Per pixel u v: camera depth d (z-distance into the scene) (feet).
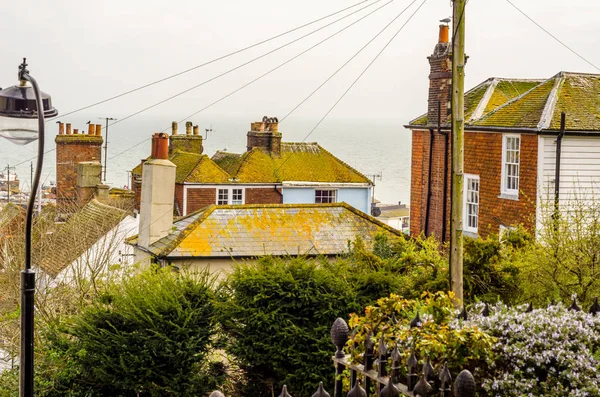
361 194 148.87
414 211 111.55
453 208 52.85
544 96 96.53
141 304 67.21
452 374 27.35
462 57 52.29
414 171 111.86
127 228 116.26
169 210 93.56
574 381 26.40
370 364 24.85
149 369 65.16
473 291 63.16
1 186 204.54
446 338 27.43
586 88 97.35
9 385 69.87
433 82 106.63
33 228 105.70
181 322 66.69
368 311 31.42
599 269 57.52
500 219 95.81
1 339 78.23
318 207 98.58
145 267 84.12
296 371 63.98
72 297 83.46
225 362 72.43
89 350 66.59
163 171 92.84
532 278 60.80
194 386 65.41
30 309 30.81
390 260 75.31
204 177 139.74
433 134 106.52
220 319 66.80
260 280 64.75
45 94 32.83
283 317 64.69
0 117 32.22
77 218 107.96
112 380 65.51
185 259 87.20
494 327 28.68
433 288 64.34
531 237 71.51
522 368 27.61
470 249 63.62
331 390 63.52
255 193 142.51
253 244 90.79
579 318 29.35
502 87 109.81
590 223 65.51
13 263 90.84
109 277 84.84
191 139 157.89
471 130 100.68
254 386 67.41
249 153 148.15
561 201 88.94
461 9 52.06
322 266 70.03
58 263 96.78
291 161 149.48
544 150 89.97
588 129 89.97
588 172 90.74
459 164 52.60
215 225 92.27
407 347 28.40
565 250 58.80
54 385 67.67
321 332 64.34
